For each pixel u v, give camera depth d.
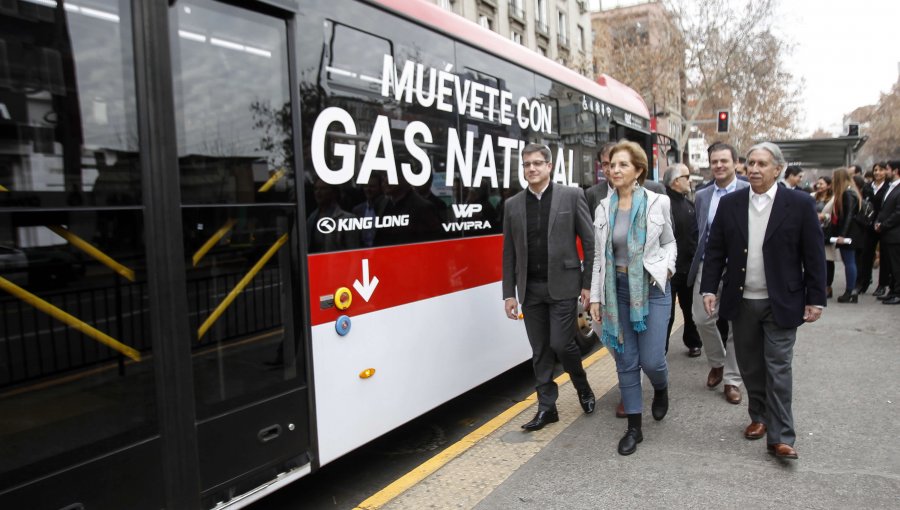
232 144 2.71
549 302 4.26
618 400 4.99
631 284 3.89
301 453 3.03
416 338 3.84
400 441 4.62
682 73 29.27
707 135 41.44
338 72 3.28
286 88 2.97
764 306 3.75
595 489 3.51
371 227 3.47
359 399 3.37
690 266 5.52
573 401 5.04
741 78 33.25
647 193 3.93
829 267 9.50
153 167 2.41
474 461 3.97
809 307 3.63
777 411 3.73
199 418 2.55
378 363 3.51
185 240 2.51
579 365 4.50
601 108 7.11
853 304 8.88
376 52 3.55
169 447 2.45
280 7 2.93
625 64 27.47
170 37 2.48
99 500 2.24
